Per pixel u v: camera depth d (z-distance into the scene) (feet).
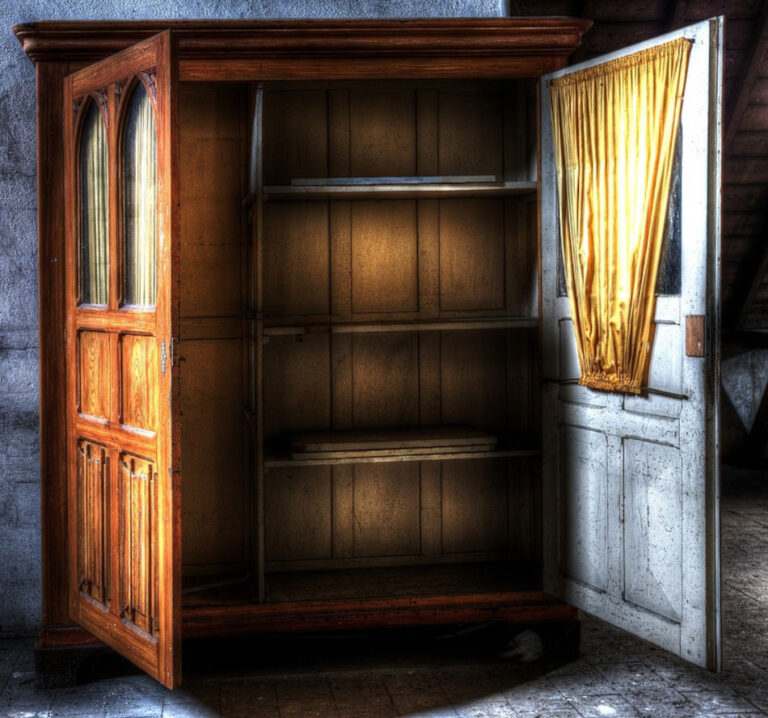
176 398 9.91
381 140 13.62
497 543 14.12
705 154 9.74
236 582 12.89
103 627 11.27
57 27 11.23
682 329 10.13
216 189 13.33
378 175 13.62
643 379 10.65
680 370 10.19
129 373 10.74
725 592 15.24
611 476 11.24
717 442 9.82
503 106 13.83
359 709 10.87
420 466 13.91
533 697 11.19
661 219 10.23
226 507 13.52
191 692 11.37
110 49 11.47
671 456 10.34
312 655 12.54
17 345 12.91
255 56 11.48
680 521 10.23
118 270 10.94
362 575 13.28
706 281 9.80
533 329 13.48
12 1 12.66
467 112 13.78
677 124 10.01
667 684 11.57
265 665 12.21
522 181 13.26
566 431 12.04
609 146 10.90
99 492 11.28
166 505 10.02
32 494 13.03
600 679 11.72
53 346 11.82
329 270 13.62
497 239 13.92
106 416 11.16
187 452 13.38
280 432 13.61
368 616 11.98
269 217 13.41
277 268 13.47
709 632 9.97
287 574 13.34
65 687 11.55
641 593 10.85
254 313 12.20
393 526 13.89
